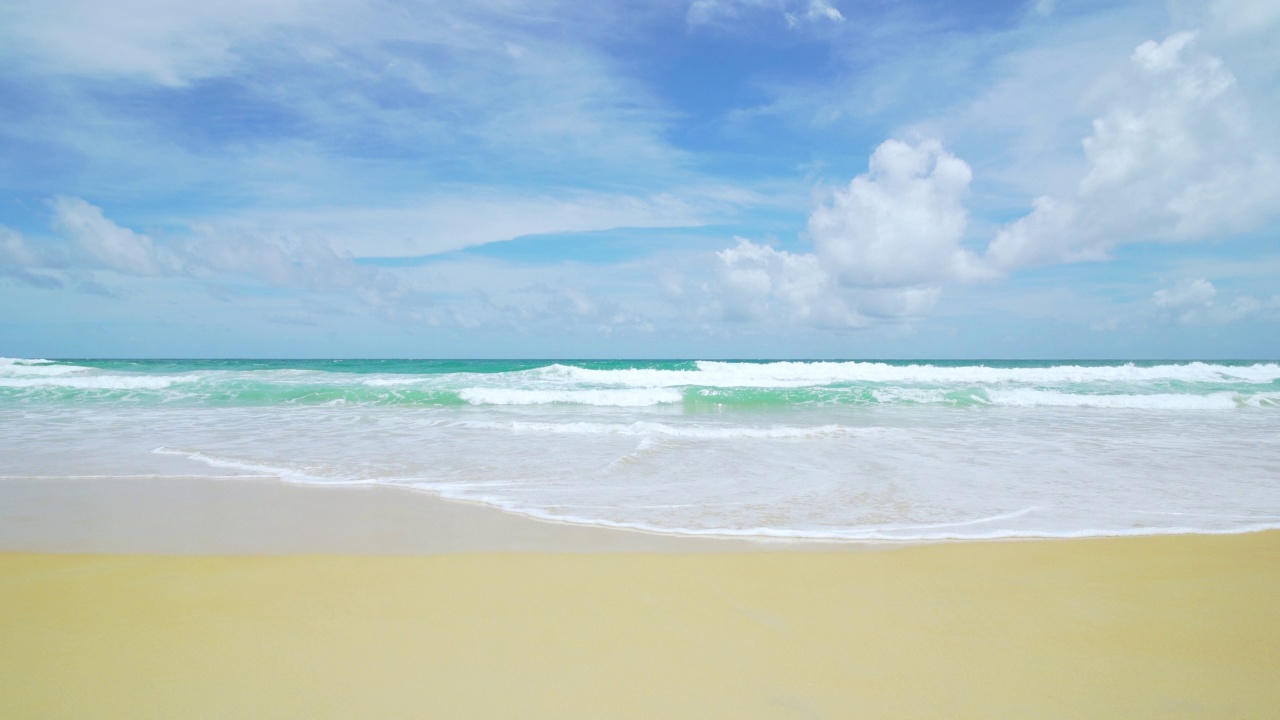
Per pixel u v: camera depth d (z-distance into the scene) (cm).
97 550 493
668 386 2083
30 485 736
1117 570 443
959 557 473
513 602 384
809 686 285
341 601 386
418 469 826
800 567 450
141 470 823
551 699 273
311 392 1809
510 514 606
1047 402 1722
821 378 2312
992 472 809
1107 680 291
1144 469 831
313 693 278
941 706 268
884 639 334
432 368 3934
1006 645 326
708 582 420
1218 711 265
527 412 1524
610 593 399
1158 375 2350
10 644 328
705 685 285
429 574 435
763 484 739
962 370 2359
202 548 496
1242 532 539
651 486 728
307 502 655
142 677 293
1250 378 2303
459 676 293
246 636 336
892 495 682
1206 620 358
